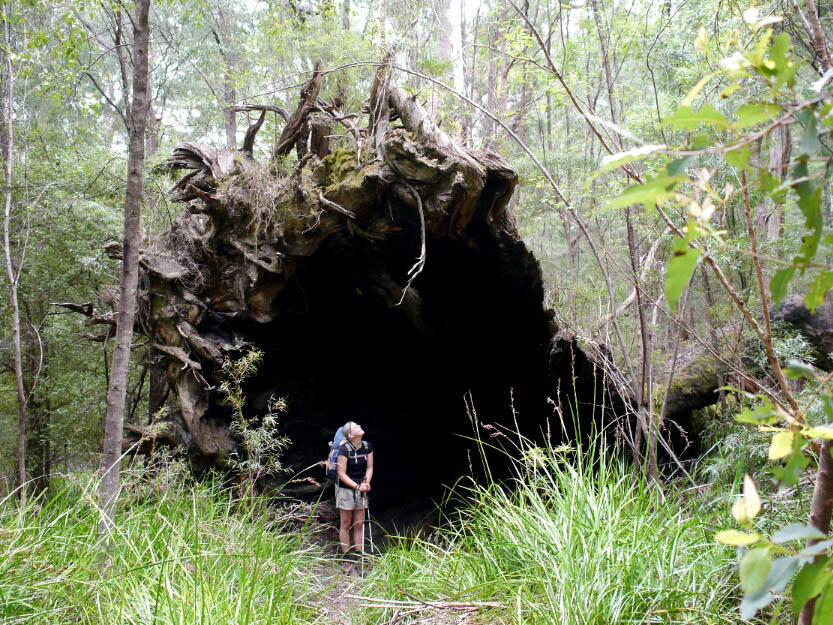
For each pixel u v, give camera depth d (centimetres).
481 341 747
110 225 957
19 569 355
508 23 635
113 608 342
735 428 621
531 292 657
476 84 1030
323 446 827
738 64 96
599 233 587
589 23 678
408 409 890
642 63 807
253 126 739
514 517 417
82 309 686
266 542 495
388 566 489
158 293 682
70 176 962
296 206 642
